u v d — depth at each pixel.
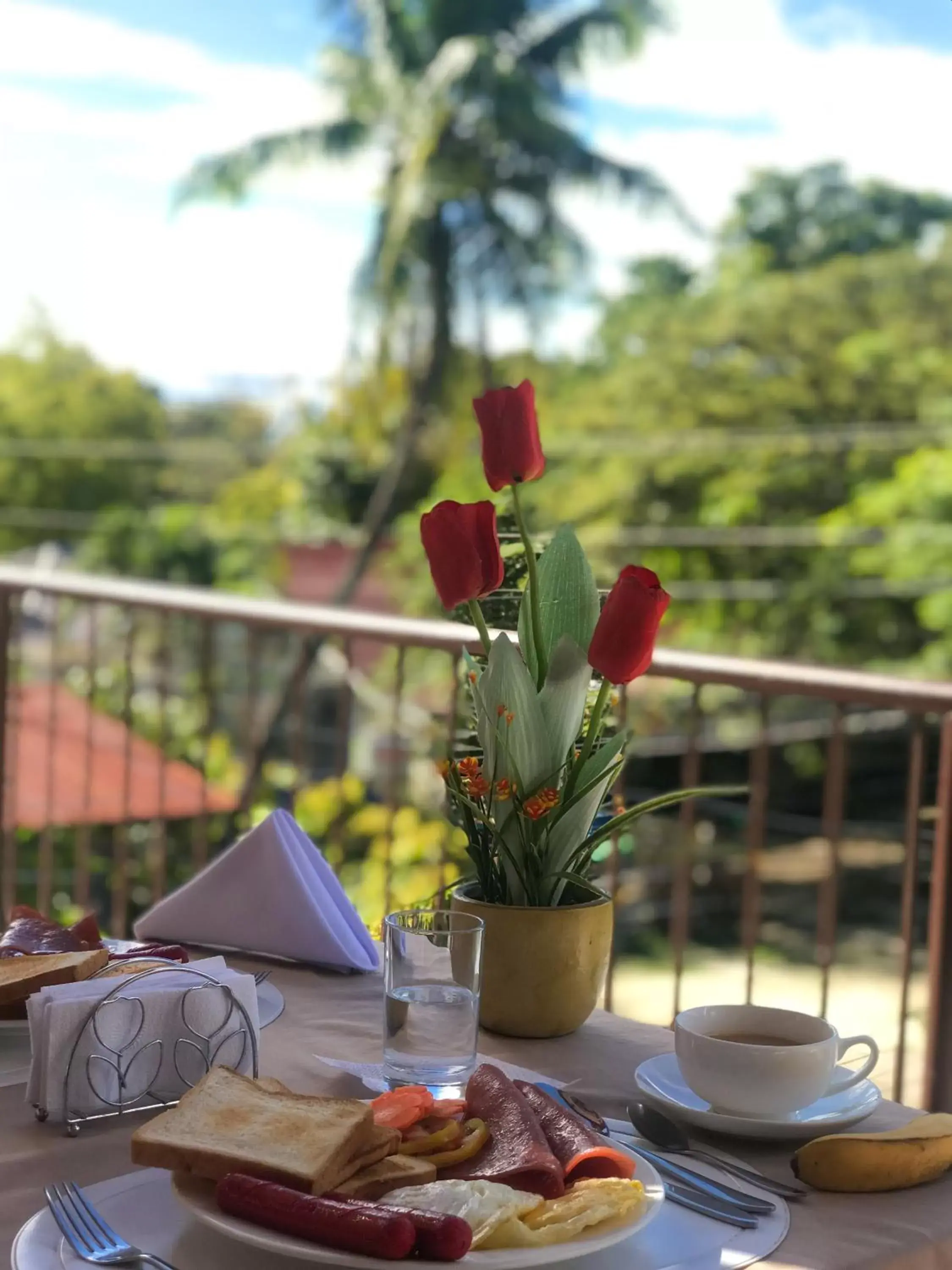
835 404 18.58
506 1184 0.78
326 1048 1.08
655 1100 0.97
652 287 20.41
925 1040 2.16
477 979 0.98
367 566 19.41
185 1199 0.76
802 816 15.70
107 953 1.08
